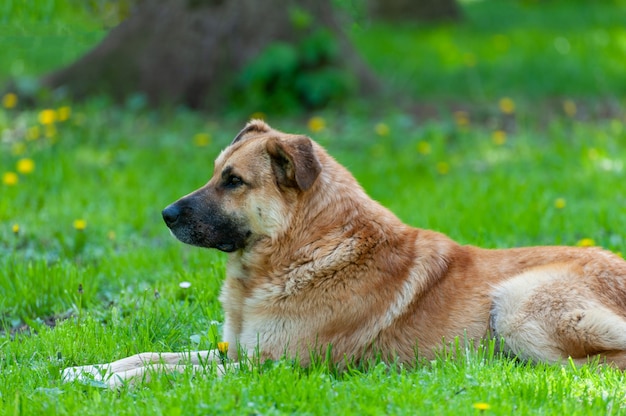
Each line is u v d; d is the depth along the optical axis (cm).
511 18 3359
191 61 1891
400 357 709
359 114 1852
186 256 1052
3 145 1521
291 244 723
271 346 707
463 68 2336
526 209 1185
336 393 616
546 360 696
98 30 2041
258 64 1873
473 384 625
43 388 643
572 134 1705
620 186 1311
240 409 583
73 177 1374
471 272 738
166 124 1744
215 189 745
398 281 716
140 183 1366
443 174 1447
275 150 720
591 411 583
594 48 2606
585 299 699
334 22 2011
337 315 702
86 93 1870
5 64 2175
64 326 812
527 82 2216
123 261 1020
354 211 732
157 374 670
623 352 685
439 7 3203
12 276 951
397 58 2458
